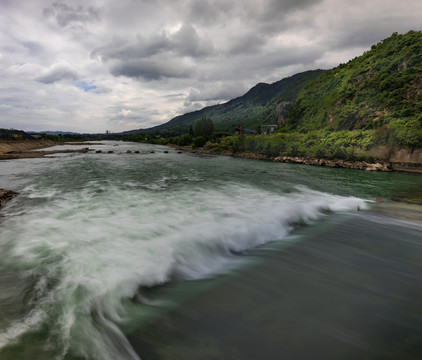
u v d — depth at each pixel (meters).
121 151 77.75
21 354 3.41
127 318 4.62
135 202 13.34
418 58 77.31
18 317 4.21
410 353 4.05
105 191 16.28
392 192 21.36
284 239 9.59
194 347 3.99
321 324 4.69
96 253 6.84
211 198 15.25
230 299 5.41
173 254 7.16
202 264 7.11
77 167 32.12
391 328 4.67
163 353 3.84
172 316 4.74
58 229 8.76
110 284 5.41
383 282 6.43
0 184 18.58
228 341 4.16
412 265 7.48
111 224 9.45
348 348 4.11
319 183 25.55
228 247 8.31
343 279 6.53
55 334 3.90
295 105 127.38
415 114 58.31
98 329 4.20
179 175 26.64
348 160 50.84
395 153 45.75
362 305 5.39
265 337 4.29
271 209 12.98
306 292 5.83
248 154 74.44
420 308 5.36
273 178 27.89
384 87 76.19
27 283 5.28
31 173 25.52
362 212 14.16
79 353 3.59
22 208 11.70
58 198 13.91
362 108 77.81
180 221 10.19
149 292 5.52
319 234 10.18
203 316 4.78
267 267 7.10
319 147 57.84
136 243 7.68
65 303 4.68
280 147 67.31
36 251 6.85
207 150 95.94
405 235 10.20
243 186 21.00
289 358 3.85
